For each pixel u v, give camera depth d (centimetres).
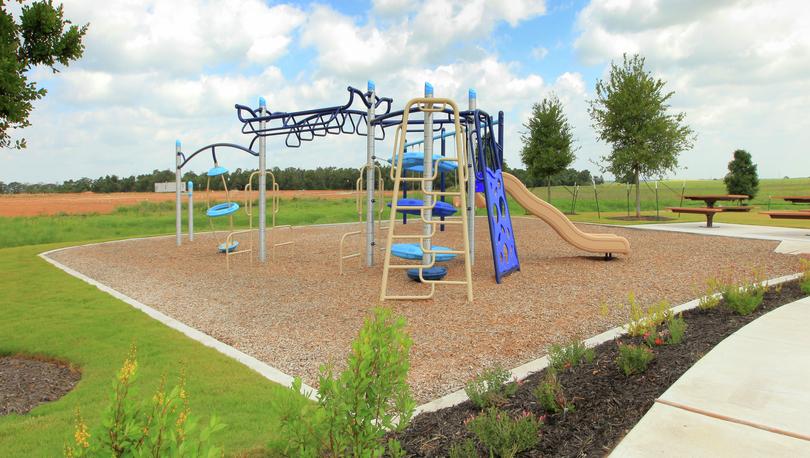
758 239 1162
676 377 332
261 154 1027
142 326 567
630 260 942
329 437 214
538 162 2325
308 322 579
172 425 161
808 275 613
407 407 229
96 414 342
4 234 1766
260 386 389
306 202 3000
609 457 242
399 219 1991
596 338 468
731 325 454
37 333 539
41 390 416
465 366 432
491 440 253
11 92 519
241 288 775
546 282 760
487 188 765
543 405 302
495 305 632
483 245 1221
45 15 567
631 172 2031
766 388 312
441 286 754
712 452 243
